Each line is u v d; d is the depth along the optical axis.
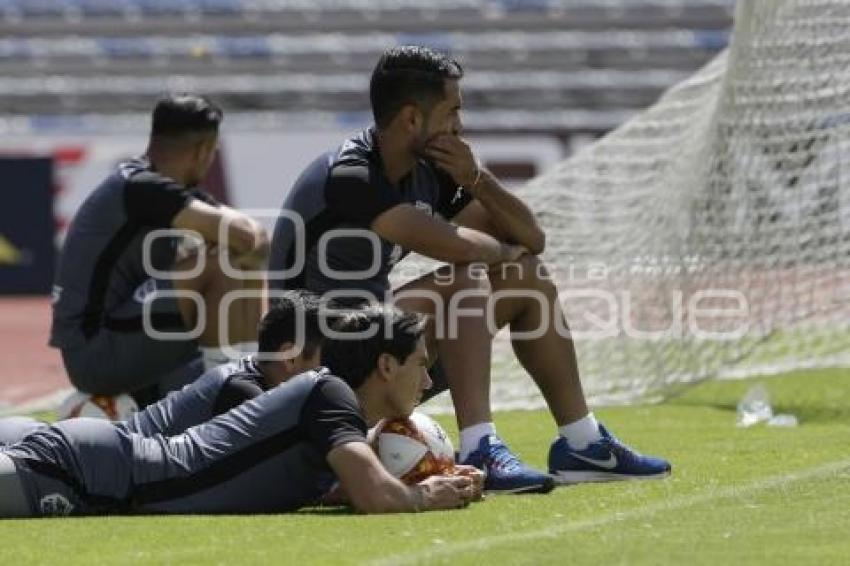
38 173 62.94
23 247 62.97
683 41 79.75
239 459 14.09
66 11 80.75
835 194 24.95
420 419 15.04
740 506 14.24
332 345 14.66
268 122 78.06
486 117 78.50
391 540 12.52
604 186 28.05
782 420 22.02
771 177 25.12
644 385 25.69
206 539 12.72
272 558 11.74
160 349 20.17
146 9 80.88
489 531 12.97
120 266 20.17
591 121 78.38
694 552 11.80
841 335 28.98
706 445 19.42
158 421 15.01
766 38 24.45
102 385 20.55
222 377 15.04
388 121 16.06
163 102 20.41
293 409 14.02
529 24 80.56
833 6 24.47
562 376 16.19
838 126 24.77
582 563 11.40
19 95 78.75
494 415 23.83
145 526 13.45
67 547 12.44
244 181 63.78
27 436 14.43
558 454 16.22
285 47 80.44
